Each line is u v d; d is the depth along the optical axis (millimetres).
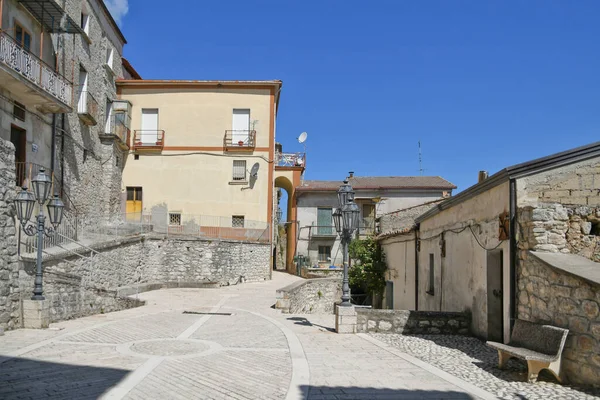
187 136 29203
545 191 8555
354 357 8336
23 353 7992
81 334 10016
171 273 23531
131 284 20984
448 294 13125
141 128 29281
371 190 34344
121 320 12461
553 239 8039
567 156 8547
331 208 34875
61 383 6191
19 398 5527
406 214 23578
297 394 5930
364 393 6062
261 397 5801
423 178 36688
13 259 10203
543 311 7547
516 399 5855
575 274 6609
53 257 12883
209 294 20594
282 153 35906
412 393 6094
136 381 6371
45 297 11109
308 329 11625
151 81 29094
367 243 24312
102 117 25562
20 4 16141
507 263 8875
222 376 6801
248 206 29016
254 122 29375
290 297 15922
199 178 29016
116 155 26859
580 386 6438
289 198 38656
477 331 10711
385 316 11227
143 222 24266
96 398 5590
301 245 34688
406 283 18484
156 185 28906
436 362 8109
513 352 7016
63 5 19422
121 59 29797
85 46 22703
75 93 21281
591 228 8156
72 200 20938
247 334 10750
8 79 14500
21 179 15844
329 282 22391
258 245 27672
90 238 18375
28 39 16969
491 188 9820
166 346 9031
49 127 18516
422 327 11188
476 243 10914
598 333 6199
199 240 24125
